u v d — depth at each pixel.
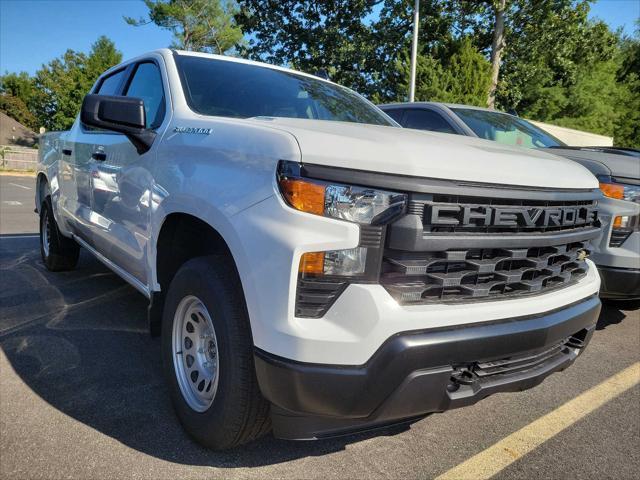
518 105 27.77
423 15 21.72
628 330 4.57
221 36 42.19
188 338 2.58
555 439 2.75
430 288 2.00
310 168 1.88
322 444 2.61
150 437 2.57
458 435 2.77
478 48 22.95
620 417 3.02
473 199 2.08
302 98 3.40
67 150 4.59
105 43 51.69
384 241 1.92
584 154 4.47
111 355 3.52
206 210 2.23
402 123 6.21
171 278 2.85
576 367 3.75
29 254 6.55
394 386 1.89
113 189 3.41
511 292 2.26
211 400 2.38
